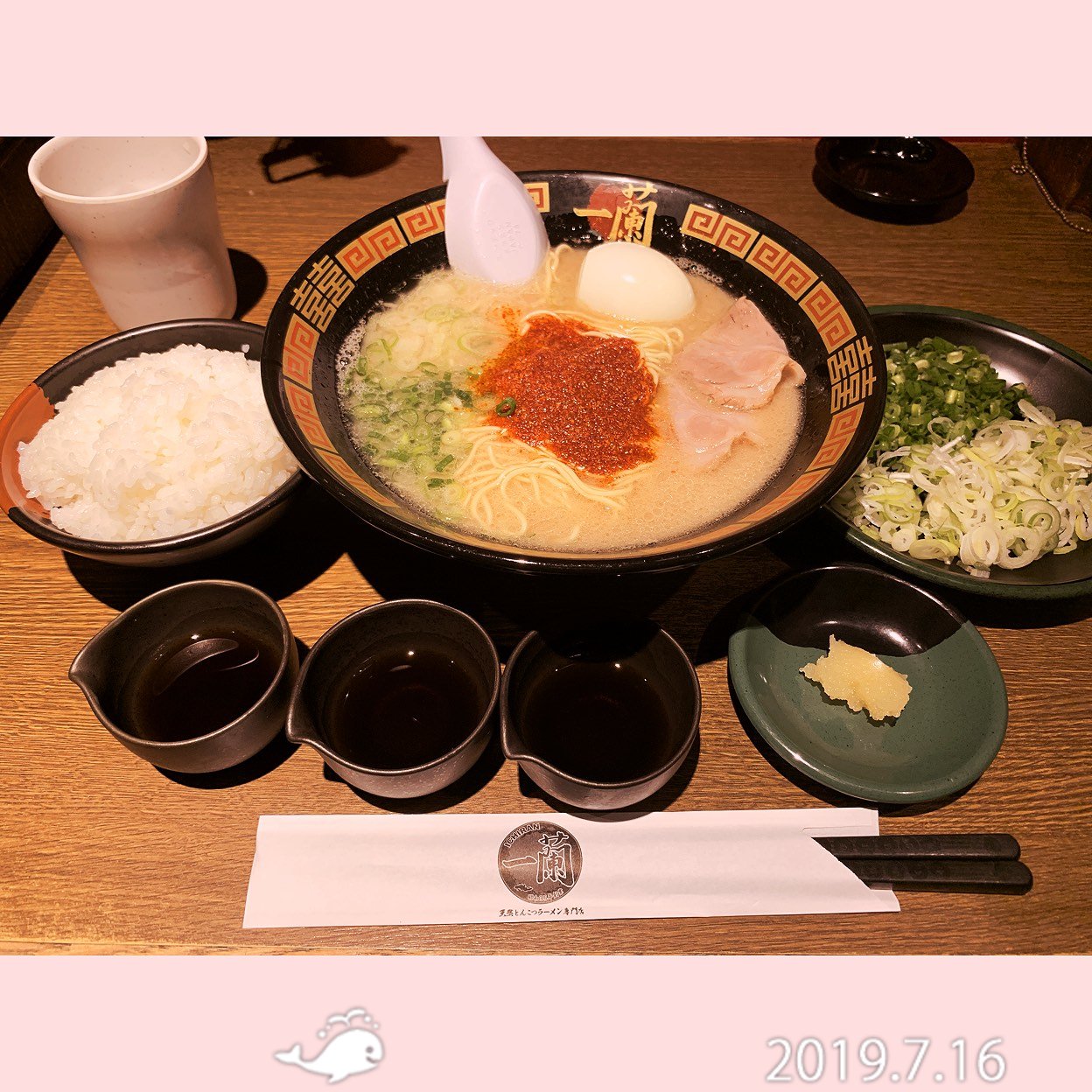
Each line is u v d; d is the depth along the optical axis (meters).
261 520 0.37
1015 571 0.40
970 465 0.41
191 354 0.42
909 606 0.38
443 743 0.34
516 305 0.47
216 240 0.46
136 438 0.38
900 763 0.36
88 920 0.33
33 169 0.43
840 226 0.56
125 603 0.40
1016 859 0.34
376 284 0.44
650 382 0.43
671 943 0.33
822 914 0.33
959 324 0.46
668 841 0.34
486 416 0.42
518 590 0.41
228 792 0.36
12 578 0.41
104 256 0.43
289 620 0.40
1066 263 0.55
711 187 0.58
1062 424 0.43
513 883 0.33
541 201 0.47
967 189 0.55
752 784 0.36
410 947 0.33
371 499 0.34
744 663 0.36
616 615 0.40
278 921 0.33
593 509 0.39
